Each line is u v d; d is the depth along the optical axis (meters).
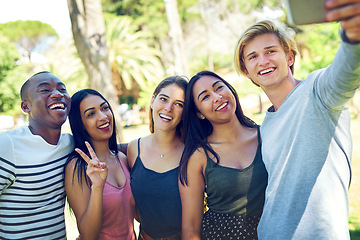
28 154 2.38
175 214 2.63
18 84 25.58
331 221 1.94
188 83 2.64
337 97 1.77
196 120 2.65
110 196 2.56
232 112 2.51
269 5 28.97
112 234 2.55
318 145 1.98
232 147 2.53
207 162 2.51
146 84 30.91
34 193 2.38
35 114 2.47
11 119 25.92
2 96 25.42
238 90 23.61
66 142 2.62
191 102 2.62
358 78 1.58
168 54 34.03
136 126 25.94
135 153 2.92
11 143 2.33
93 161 2.35
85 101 2.65
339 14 1.12
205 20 33.03
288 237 2.02
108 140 2.81
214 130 2.62
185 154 2.57
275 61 2.25
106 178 2.50
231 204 2.45
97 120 2.64
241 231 2.41
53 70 32.91
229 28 30.62
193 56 34.62
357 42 1.36
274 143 2.18
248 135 2.59
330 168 1.98
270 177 2.17
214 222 2.47
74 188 2.48
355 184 6.38
